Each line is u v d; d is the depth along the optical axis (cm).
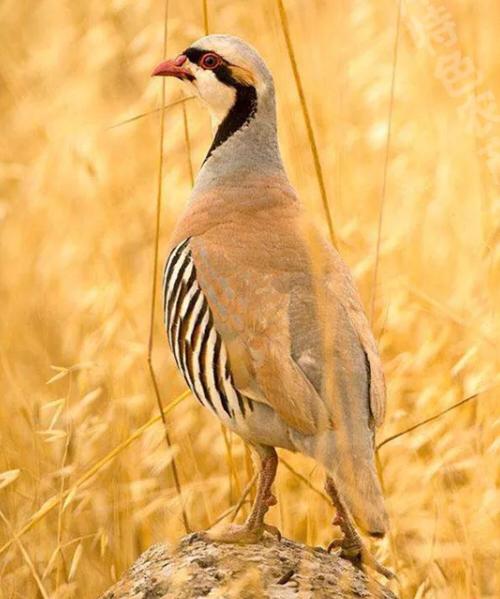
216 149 1090
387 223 1399
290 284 966
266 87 1084
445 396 1181
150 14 1731
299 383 930
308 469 1227
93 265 1460
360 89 1513
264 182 1066
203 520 1150
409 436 1188
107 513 1166
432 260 1377
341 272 989
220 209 1045
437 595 1054
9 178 1652
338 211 1346
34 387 1359
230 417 984
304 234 915
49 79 1683
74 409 1112
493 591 1089
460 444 1151
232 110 1088
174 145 1395
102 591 1138
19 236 1533
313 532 1135
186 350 1006
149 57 1499
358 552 978
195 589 895
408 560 1087
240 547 952
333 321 946
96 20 1691
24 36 1869
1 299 1502
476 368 1173
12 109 1756
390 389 1210
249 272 977
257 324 957
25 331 1448
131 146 1598
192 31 1470
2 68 1786
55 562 1091
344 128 1470
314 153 1050
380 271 1334
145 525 1148
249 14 1658
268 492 981
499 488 1120
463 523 1052
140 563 947
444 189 1403
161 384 1340
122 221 1497
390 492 1143
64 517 1122
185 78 1103
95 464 1146
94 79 1669
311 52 1555
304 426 924
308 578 907
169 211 1458
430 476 1089
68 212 1515
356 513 882
